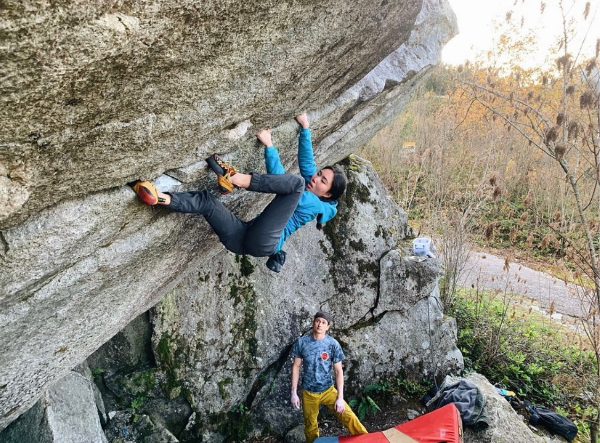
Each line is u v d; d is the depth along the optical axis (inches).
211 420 184.5
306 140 104.6
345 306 209.0
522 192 413.4
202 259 146.6
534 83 269.6
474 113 380.8
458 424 146.6
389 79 129.2
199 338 181.6
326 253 206.7
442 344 218.5
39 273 64.1
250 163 97.0
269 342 194.9
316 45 73.1
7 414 98.6
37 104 42.1
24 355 80.4
